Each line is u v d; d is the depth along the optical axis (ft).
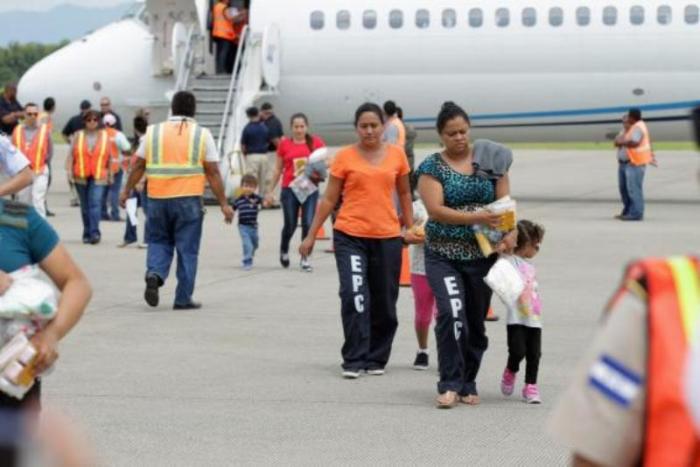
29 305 37.24
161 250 107.14
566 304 110.52
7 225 38.78
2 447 16.55
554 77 225.35
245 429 66.03
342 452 61.31
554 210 209.05
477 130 232.73
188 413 69.62
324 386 77.41
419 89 229.04
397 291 81.51
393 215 80.69
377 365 81.56
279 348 90.43
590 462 19.80
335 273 133.39
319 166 134.00
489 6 225.97
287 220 135.85
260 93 226.79
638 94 224.94
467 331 70.64
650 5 223.10
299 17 229.66
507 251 70.54
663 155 410.93
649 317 19.26
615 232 172.35
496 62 225.97
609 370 19.60
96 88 242.37
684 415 18.71
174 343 92.17
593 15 223.51
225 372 81.56
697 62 222.48
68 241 165.68
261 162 207.21
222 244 161.07
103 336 94.94
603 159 384.47
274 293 118.52
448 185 70.03
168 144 104.99
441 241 70.49
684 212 204.44
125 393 74.79
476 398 72.33
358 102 231.71
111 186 192.34
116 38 243.81
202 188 106.42
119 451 61.11
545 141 234.79
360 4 229.45
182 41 228.63
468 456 60.54
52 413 17.70
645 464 19.19
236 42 236.43
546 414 69.56
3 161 80.02
